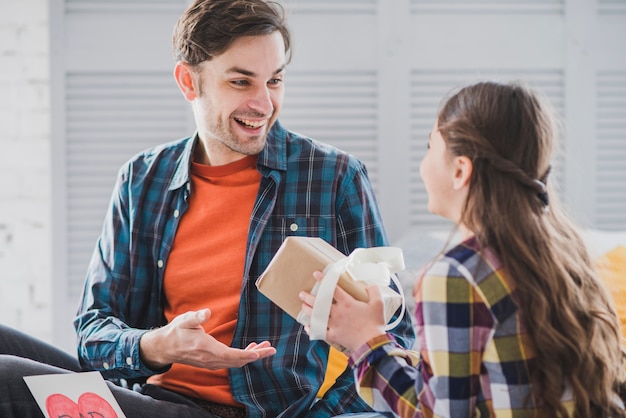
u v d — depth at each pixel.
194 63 2.24
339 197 2.29
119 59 3.81
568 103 3.85
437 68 3.83
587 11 3.83
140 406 2.07
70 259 3.86
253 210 2.26
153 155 2.44
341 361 2.30
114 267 2.36
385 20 3.83
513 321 1.61
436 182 1.76
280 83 2.28
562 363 1.61
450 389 1.61
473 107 1.72
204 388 2.20
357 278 1.80
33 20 3.83
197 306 2.27
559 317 1.62
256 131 2.24
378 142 3.85
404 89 3.83
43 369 2.00
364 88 3.84
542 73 3.86
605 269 2.73
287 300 1.86
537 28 3.84
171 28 3.83
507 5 3.83
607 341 1.71
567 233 1.74
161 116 3.85
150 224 2.35
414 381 1.68
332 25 3.82
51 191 3.83
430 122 3.86
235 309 2.22
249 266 2.22
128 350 2.13
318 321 1.78
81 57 3.81
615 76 3.85
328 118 3.85
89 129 3.84
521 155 1.69
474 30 3.83
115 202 2.42
